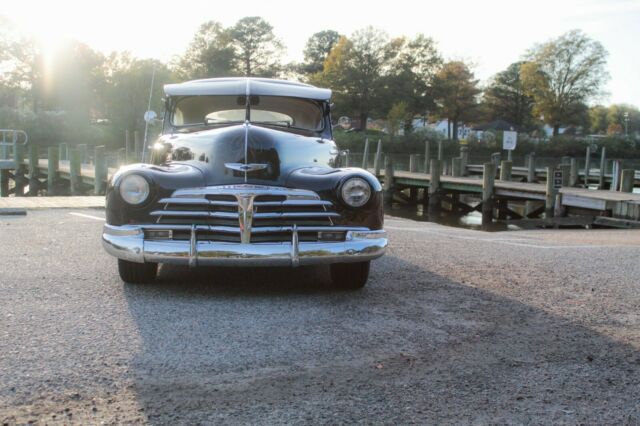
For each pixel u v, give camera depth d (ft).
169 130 20.84
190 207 15.05
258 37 298.76
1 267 18.53
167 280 17.29
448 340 12.48
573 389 10.05
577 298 16.46
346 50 235.20
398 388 9.92
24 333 12.17
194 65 275.39
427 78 248.11
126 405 9.02
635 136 234.17
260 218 14.99
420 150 197.57
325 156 18.08
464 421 8.78
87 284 16.52
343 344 12.03
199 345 11.73
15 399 9.11
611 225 48.26
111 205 15.19
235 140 16.30
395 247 24.86
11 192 92.89
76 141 184.85
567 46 244.63
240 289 16.47
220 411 8.89
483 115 258.78
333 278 16.67
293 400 9.34
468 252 24.12
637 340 12.78
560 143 221.46
